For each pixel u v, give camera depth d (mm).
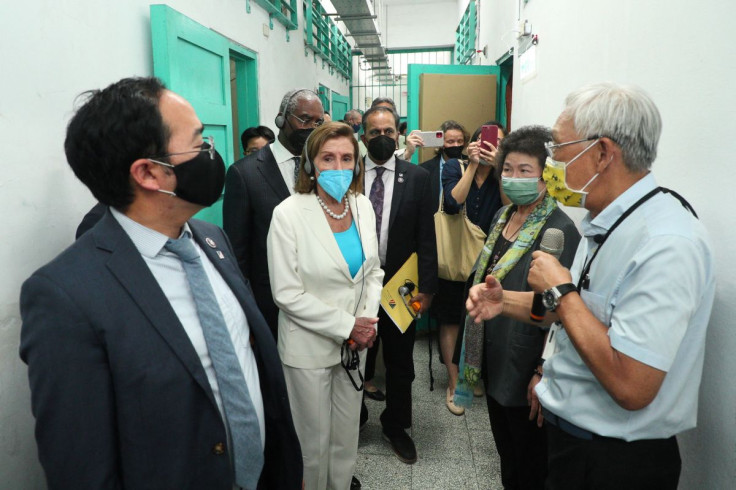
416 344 3320
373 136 1975
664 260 810
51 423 684
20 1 1300
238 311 995
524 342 1413
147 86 775
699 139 1076
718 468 1002
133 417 743
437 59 10922
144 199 807
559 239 1247
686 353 884
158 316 775
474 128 4070
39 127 1380
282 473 1087
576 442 988
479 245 2369
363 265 1566
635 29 1414
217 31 2904
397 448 2062
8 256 1256
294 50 4930
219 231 1107
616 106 898
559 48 2217
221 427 835
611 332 854
